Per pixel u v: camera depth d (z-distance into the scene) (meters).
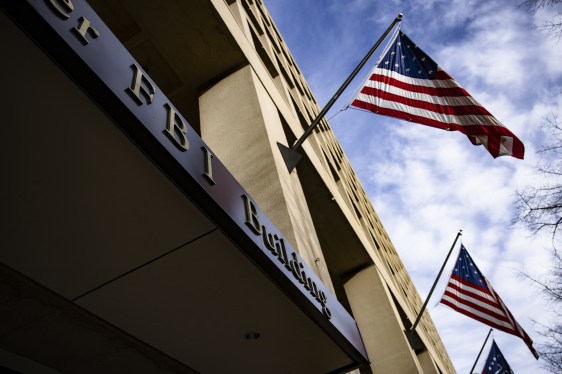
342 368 5.38
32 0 2.37
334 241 16.12
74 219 3.03
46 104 2.58
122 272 3.47
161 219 3.24
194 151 3.45
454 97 8.02
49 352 4.10
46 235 3.05
